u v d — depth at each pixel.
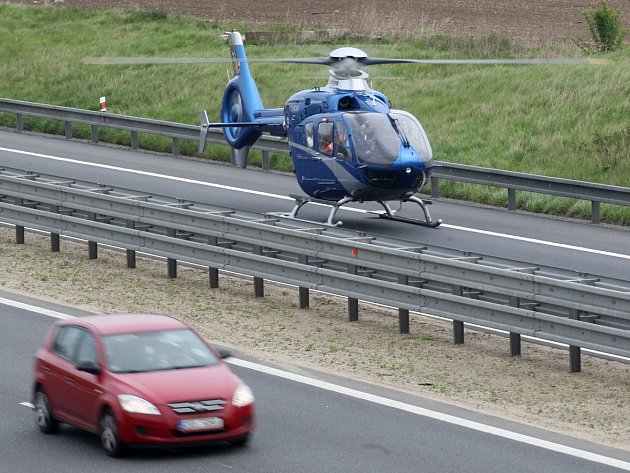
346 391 45.44
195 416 36.09
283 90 120.69
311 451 37.75
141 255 71.31
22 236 74.19
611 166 93.31
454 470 35.97
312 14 158.38
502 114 107.31
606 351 45.19
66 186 71.00
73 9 161.62
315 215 80.06
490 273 49.72
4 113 121.81
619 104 104.38
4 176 72.56
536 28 143.50
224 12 161.62
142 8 165.50
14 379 46.72
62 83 132.50
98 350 38.16
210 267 61.81
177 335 39.62
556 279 47.47
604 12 126.25
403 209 84.38
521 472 35.88
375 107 73.56
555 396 45.12
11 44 148.38
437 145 103.19
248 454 37.38
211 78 126.75
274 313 58.41
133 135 108.00
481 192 89.88
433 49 131.50
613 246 72.81
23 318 57.19
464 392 45.59
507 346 52.66
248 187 90.38
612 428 41.16
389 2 167.38
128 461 36.50
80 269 67.75
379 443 38.78
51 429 39.66
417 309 52.03
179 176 94.31
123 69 133.62
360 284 54.53
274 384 46.41
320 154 73.56
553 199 86.19
